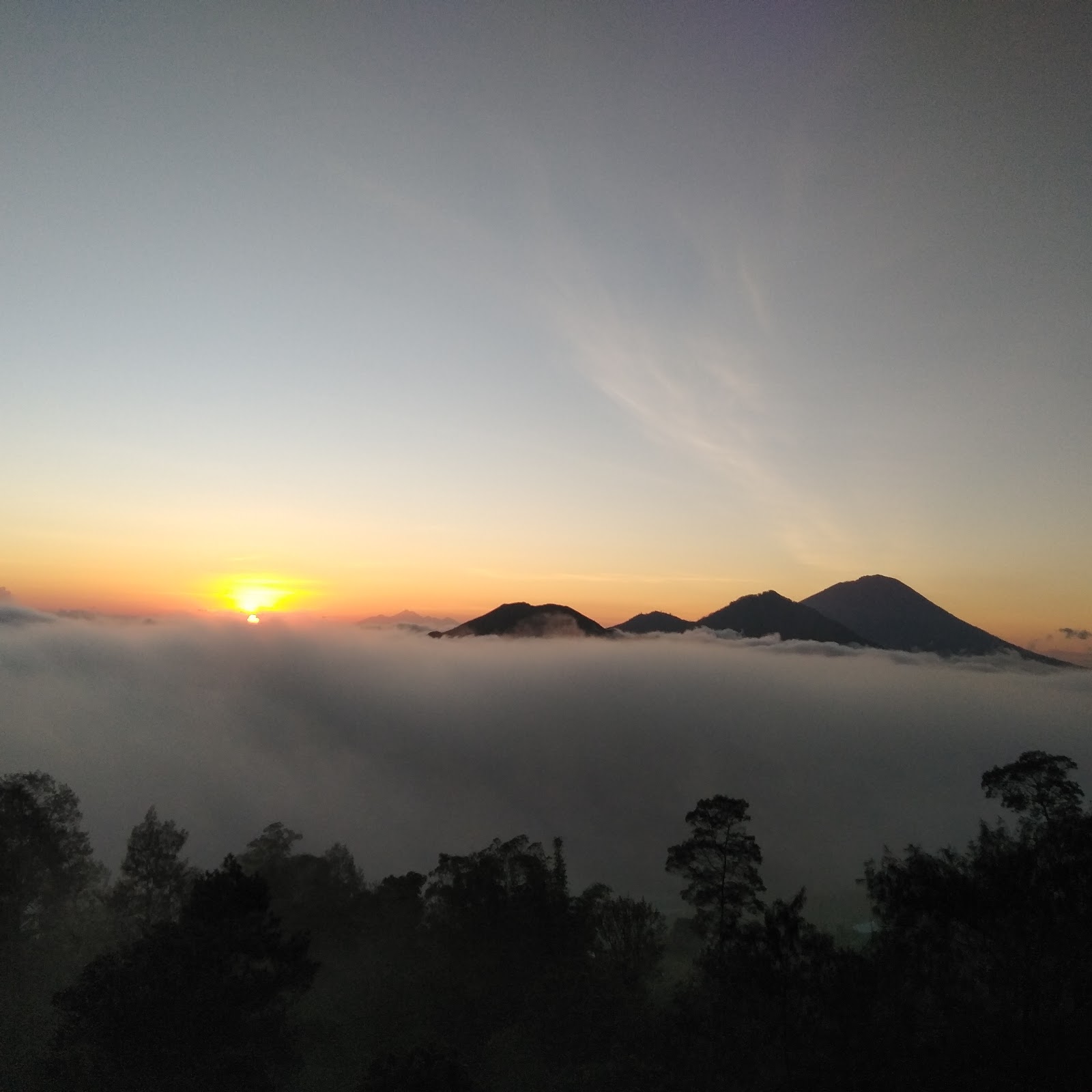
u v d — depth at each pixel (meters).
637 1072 30.89
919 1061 26.16
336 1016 38.78
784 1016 28.48
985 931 27.62
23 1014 33.50
